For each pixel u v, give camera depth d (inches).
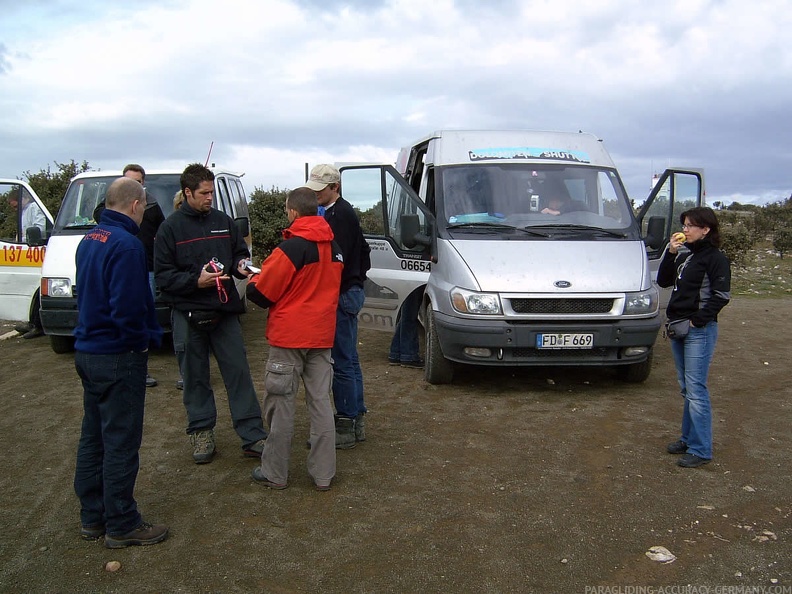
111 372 144.5
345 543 154.3
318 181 195.5
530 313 254.5
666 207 303.3
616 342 256.4
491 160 302.0
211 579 140.2
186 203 193.9
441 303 266.7
